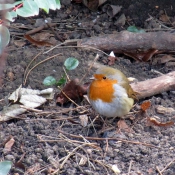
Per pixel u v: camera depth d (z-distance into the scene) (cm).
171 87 829
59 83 807
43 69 862
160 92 826
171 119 761
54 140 696
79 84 779
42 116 753
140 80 870
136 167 658
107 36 935
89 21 1046
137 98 755
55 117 752
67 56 898
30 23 1030
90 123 743
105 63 909
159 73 894
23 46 941
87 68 873
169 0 1060
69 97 789
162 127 740
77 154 672
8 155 661
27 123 729
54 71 859
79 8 1080
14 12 575
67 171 642
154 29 1033
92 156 673
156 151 688
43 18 1042
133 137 716
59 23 1031
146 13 1060
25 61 876
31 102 764
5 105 766
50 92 784
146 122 749
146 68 920
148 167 658
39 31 995
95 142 704
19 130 711
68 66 803
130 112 772
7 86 817
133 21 1057
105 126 741
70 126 738
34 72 853
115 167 652
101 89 694
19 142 690
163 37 927
